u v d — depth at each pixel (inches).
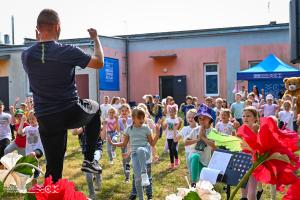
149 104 559.8
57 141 119.1
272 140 33.5
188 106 542.6
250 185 183.2
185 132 301.1
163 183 321.1
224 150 194.2
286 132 34.2
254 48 982.4
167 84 1061.1
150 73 1068.5
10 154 47.9
